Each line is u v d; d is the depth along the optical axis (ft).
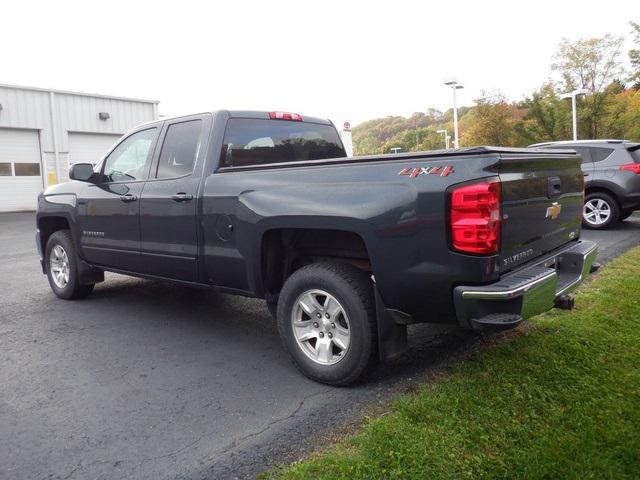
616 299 15.99
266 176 12.71
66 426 10.34
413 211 10.11
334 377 11.64
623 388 10.50
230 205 13.26
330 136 18.24
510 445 8.79
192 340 15.25
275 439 9.64
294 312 12.28
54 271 20.49
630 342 12.81
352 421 10.15
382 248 10.52
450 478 8.01
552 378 11.12
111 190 17.30
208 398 11.44
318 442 9.46
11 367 13.35
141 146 16.70
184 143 15.28
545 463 8.18
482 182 9.48
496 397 10.37
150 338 15.47
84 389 12.01
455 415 9.77
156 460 9.11
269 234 12.67
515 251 10.54
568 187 13.08
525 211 10.77
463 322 9.97
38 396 11.68
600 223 32.86
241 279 13.44
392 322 11.13
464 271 9.71
